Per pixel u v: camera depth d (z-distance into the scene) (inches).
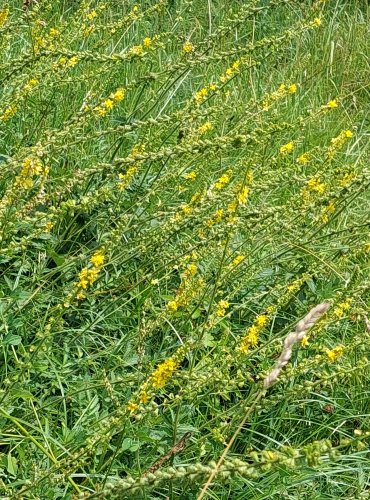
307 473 41.4
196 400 41.2
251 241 48.5
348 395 47.3
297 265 50.6
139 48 44.6
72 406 42.3
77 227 50.0
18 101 47.2
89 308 46.8
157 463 38.1
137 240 45.2
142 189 52.2
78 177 40.8
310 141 68.9
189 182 54.3
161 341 46.5
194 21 83.3
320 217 48.1
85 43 66.6
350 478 42.8
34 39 52.8
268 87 73.0
